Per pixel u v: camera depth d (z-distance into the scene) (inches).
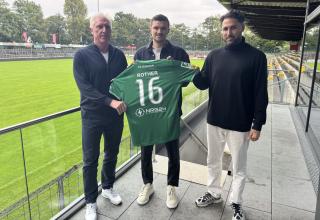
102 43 80.0
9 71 1002.1
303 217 87.1
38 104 549.3
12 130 74.4
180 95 85.4
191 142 152.9
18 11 2159.2
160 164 118.5
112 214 87.4
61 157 98.3
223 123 82.2
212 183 91.2
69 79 863.7
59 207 93.0
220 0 205.5
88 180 84.9
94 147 84.6
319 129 126.0
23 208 96.9
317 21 147.4
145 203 92.4
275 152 136.2
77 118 94.2
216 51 81.6
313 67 147.7
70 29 2474.2
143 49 88.7
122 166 114.3
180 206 91.7
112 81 80.4
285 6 227.6
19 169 92.7
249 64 75.4
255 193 99.7
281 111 220.1
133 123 82.9
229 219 85.6
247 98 78.5
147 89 81.9
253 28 461.7
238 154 82.5
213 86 82.1
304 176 112.3
